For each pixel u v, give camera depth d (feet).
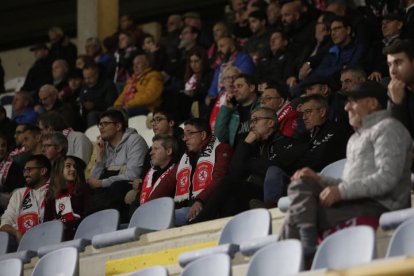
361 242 33.40
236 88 58.13
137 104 74.38
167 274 38.17
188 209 51.34
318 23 67.77
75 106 76.28
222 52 72.84
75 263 44.32
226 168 51.98
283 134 52.06
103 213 52.24
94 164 61.26
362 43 64.08
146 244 48.14
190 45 82.94
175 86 78.28
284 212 44.50
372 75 57.88
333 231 36.06
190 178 53.21
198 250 41.32
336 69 64.18
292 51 70.59
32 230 54.49
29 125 68.90
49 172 59.26
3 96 90.84
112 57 86.38
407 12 63.77
